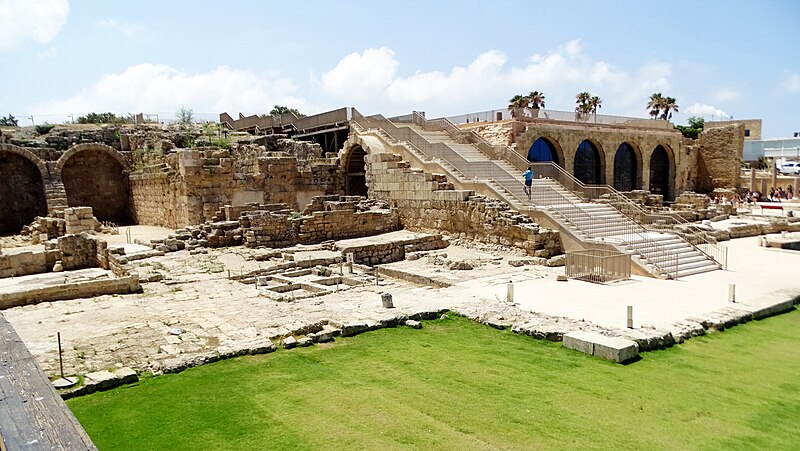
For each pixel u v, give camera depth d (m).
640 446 7.26
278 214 25.23
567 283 18.20
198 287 17.11
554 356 10.97
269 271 19.59
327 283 18.55
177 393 8.91
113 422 7.86
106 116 49.72
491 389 9.22
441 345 11.68
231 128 54.53
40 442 2.51
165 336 11.60
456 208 26.83
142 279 17.72
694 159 52.59
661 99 77.19
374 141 33.69
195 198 28.16
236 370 9.98
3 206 34.56
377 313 13.69
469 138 35.44
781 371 10.16
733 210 40.19
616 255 19.48
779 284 18.11
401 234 27.80
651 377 9.81
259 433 7.57
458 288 17.47
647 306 14.91
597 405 8.58
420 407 8.49
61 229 27.83
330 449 7.14
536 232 22.61
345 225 27.41
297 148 39.88
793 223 35.75
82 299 15.39
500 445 7.28
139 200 36.16
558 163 38.94
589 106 75.19
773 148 77.00
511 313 13.80
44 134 40.59
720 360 10.80
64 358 10.13
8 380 3.26
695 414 8.27
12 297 14.48
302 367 10.20
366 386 9.33
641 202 37.34
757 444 7.34
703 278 19.25
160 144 35.50
